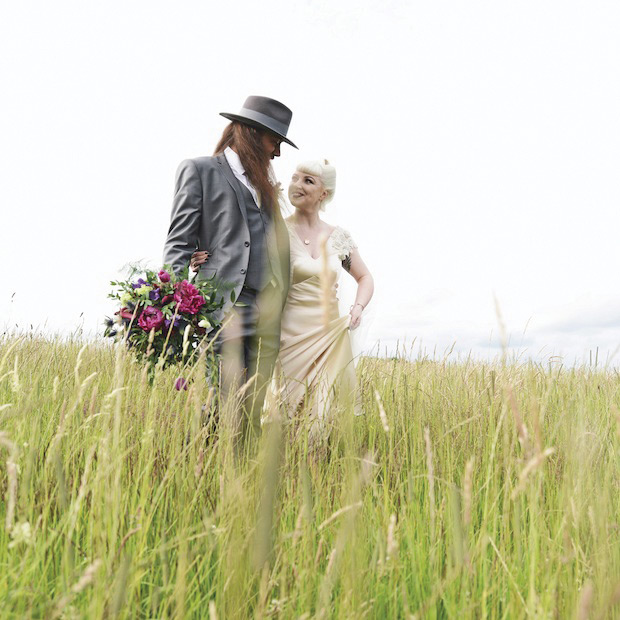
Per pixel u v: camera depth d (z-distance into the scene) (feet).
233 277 10.53
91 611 3.50
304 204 12.25
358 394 10.74
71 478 5.67
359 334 12.92
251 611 4.13
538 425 3.69
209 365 8.34
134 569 3.98
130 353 8.98
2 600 3.94
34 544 4.18
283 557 4.23
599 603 3.47
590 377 8.65
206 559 4.53
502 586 4.75
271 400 2.97
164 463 6.15
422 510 6.30
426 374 11.72
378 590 4.56
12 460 3.89
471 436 8.38
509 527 5.78
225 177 11.10
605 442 5.94
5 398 7.73
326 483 6.57
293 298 11.87
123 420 5.85
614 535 4.82
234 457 6.53
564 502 4.85
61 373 10.11
